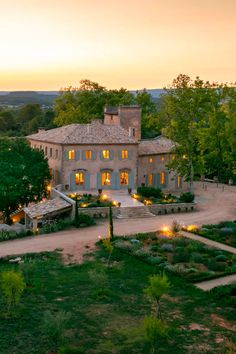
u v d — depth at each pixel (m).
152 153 81.69
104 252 50.22
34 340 29.42
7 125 170.75
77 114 109.88
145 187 75.19
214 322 32.91
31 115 188.25
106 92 115.88
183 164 79.81
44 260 47.72
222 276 42.69
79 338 29.97
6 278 33.91
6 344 28.78
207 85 78.38
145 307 35.31
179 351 28.41
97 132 78.81
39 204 67.12
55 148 77.88
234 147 86.31
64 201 66.81
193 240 53.88
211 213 69.75
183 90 77.69
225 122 98.19
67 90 116.81
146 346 29.02
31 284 39.69
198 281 41.22
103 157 77.12
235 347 29.02
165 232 57.84
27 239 56.25
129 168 78.38
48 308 34.62
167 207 69.31
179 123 78.19
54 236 57.09
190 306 35.75
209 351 28.45
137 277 42.59
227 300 36.53
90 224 61.66
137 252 48.75
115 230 59.00
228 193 87.88
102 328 31.53
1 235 57.03
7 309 34.16
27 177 70.38
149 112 117.25
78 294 37.88
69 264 46.47
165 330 29.02
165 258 47.53
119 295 37.84
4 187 67.00
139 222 63.44
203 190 90.94
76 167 76.12
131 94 119.62
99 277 39.62
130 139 78.62
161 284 32.38
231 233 56.69
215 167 105.00
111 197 72.69
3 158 70.06
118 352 28.19
